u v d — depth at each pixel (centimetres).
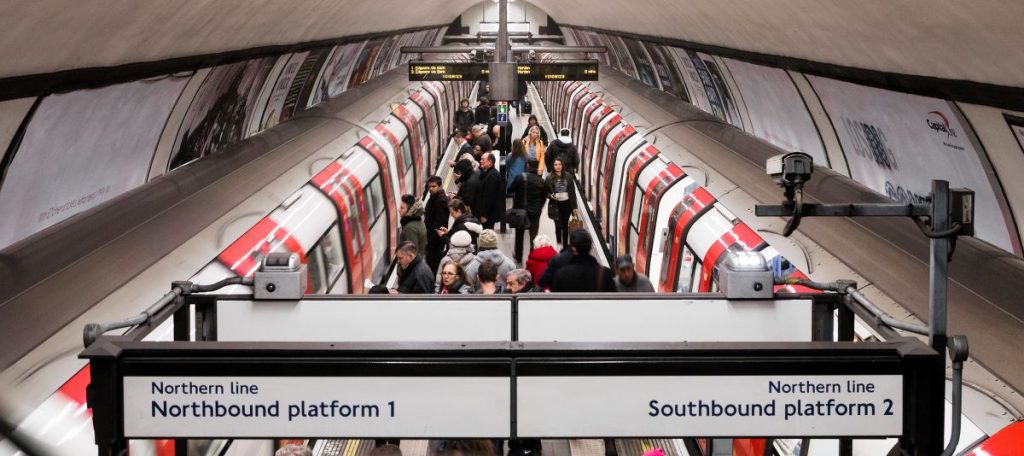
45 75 473
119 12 479
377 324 423
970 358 412
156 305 380
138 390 315
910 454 318
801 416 317
